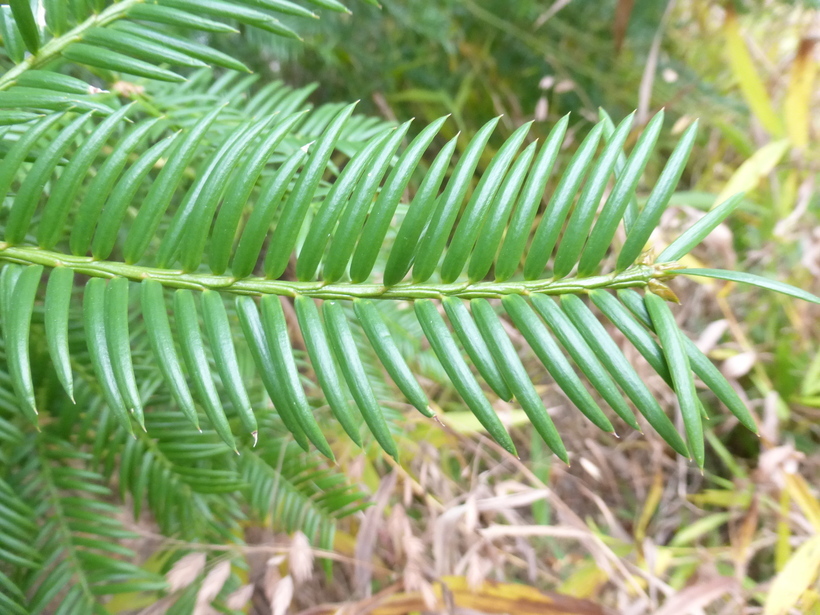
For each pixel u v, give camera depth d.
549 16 0.35
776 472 0.26
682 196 0.32
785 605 0.23
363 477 0.26
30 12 0.11
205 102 0.21
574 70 0.38
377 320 0.10
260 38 0.27
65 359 0.09
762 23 0.44
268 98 0.23
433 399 0.30
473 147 0.10
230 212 0.10
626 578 0.25
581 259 0.10
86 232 0.10
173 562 0.19
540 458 0.30
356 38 0.32
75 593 0.16
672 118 0.39
